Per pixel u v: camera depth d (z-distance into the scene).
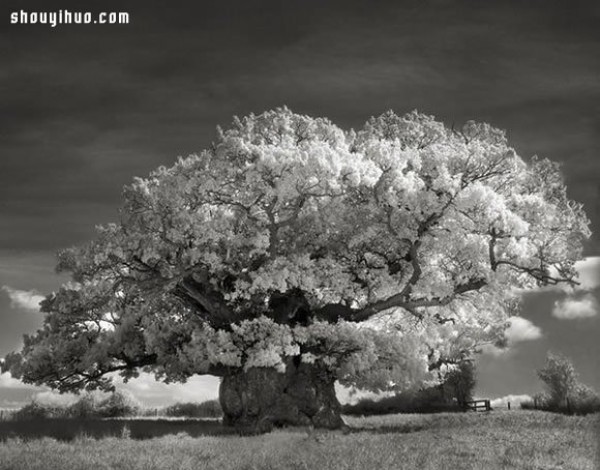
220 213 36.31
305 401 36.59
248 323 35.78
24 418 49.97
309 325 37.59
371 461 21.00
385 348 37.16
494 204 34.88
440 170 35.28
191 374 39.75
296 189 34.72
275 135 38.00
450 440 26.33
